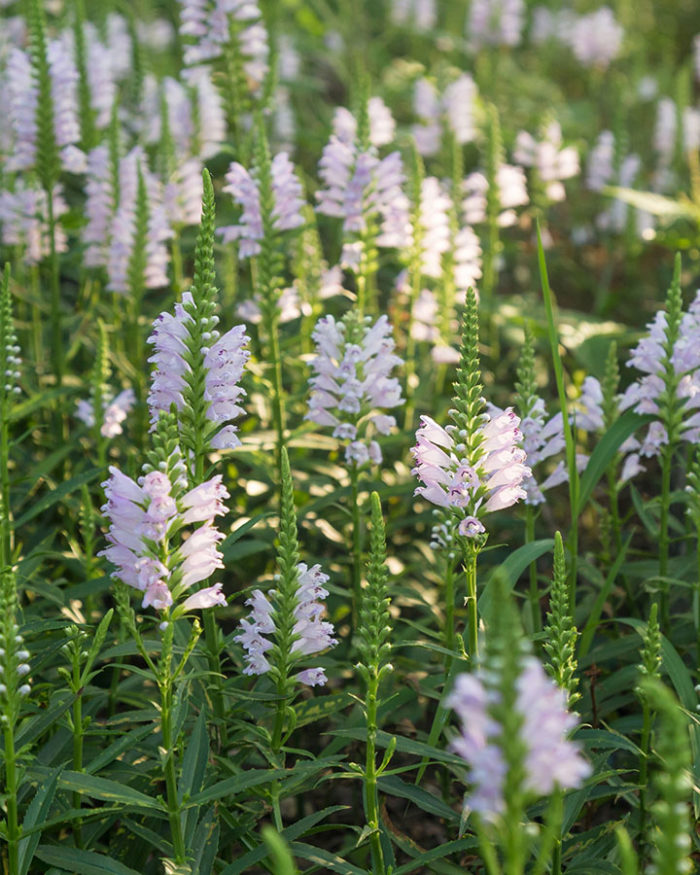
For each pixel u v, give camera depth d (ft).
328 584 19.11
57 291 23.16
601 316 33.99
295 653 13.85
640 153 45.11
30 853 11.87
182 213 25.32
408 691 16.40
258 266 20.42
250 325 24.79
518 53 58.85
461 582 19.51
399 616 21.01
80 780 11.89
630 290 35.29
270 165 19.97
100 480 20.72
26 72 23.08
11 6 42.09
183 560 11.95
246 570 22.08
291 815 18.71
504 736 7.61
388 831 13.60
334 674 17.99
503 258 36.76
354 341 17.56
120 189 23.95
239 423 24.14
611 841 13.96
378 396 17.88
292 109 41.93
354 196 21.53
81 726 13.15
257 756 16.56
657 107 46.80
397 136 35.68
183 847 12.16
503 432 13.48
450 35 51.98
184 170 25.18
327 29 51.55
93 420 20.66
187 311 13.35
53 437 22.74
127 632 16.33
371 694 12.31
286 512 13.44
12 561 17.20
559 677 12.83
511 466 13.60
